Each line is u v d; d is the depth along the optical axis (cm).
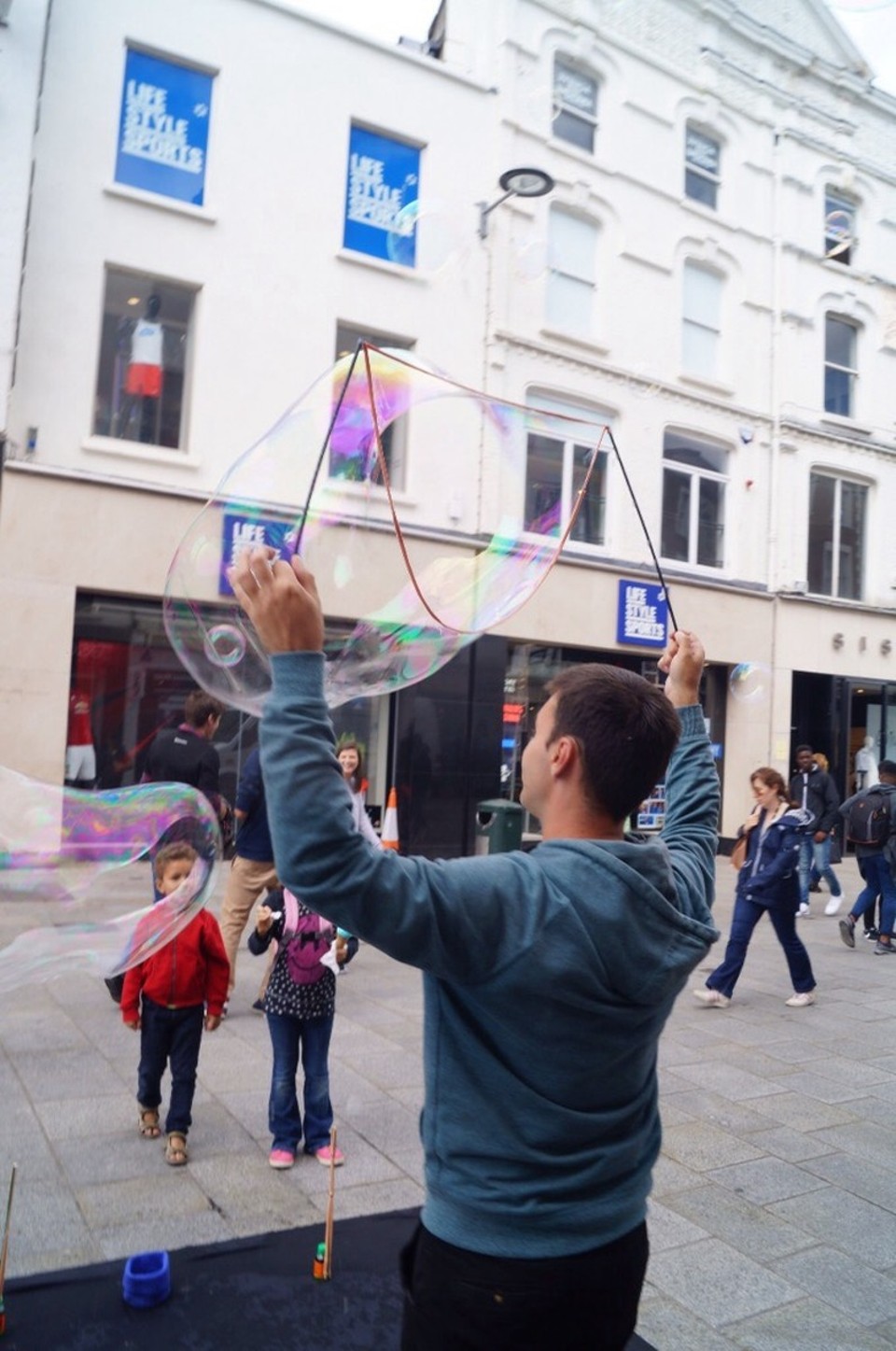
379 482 261
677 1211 330
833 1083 461
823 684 1452
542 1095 122
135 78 940
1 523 857
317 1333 247
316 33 1027
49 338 886
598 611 1204
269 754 116
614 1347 126
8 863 300
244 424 979
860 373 1516
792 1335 261
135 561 915
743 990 643
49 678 875
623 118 1251
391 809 903
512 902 120
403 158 1088
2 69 839
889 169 1543
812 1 1436
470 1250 120
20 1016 504
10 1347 238
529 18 1168
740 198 1379
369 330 1058
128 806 332
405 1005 559
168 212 947
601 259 1232
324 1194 326
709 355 1355
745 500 1369
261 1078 430
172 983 351
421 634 278
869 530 1510
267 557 122
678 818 169
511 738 1170
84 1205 313
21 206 847
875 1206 337
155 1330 247
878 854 786
